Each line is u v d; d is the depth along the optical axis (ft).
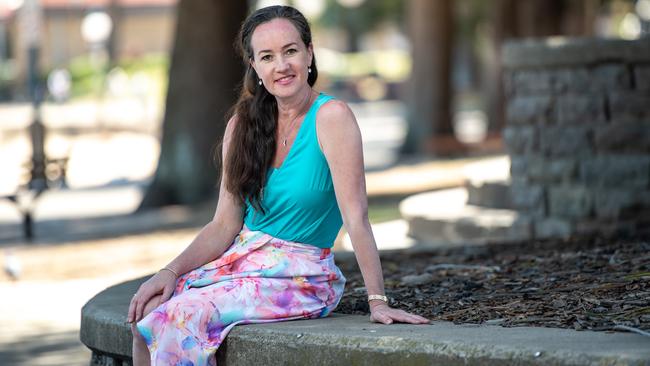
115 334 16.74
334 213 15.94
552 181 33.60
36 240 50.14
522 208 34.55
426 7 89.04
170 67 62.39
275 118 15.78
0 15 174.91
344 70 211.00
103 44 173.17
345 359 13.96
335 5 174.91
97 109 137.39
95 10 164.86
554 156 33.42
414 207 43.34
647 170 31.91
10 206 67.51
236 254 15.80
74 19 182.91
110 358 17.34
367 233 15.33
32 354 25.63
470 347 13.06
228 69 61.87
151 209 61.77
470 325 14.82
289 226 15.78
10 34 176.96
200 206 60.80
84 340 17.75
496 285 19.02
